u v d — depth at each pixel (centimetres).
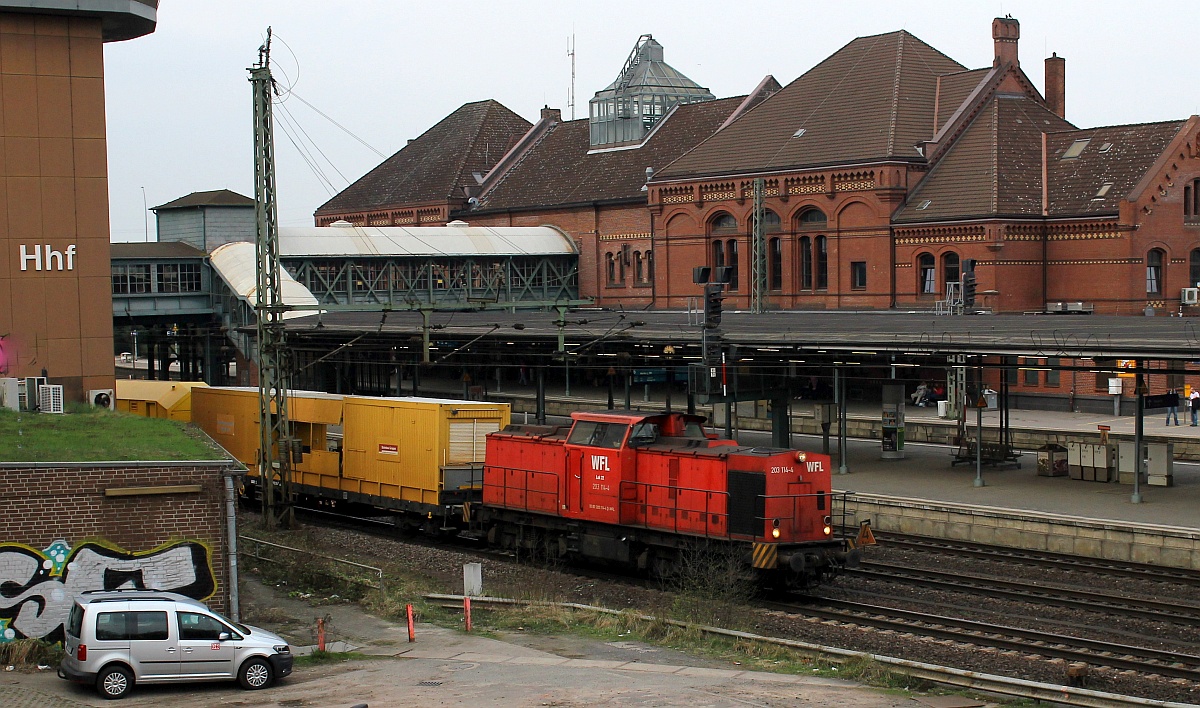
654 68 8569
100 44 4259
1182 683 2045
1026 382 5856
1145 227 5716
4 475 2228
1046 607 2609
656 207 7444
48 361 4222
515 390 7375
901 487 3856
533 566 3033
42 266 4206
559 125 9394
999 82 6681
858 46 7244
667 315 5953
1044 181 6156
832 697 1883
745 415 5756
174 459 2403
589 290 8175
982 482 3881
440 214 9000
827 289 6619
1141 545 3028
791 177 6669
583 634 2405
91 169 4272
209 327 7019
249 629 2073
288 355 3969
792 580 2697
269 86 3722
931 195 6266
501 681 2012
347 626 2508
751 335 3825
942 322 4366
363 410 3731
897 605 2662
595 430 3044
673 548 2884
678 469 2850
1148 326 3869
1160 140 5931
